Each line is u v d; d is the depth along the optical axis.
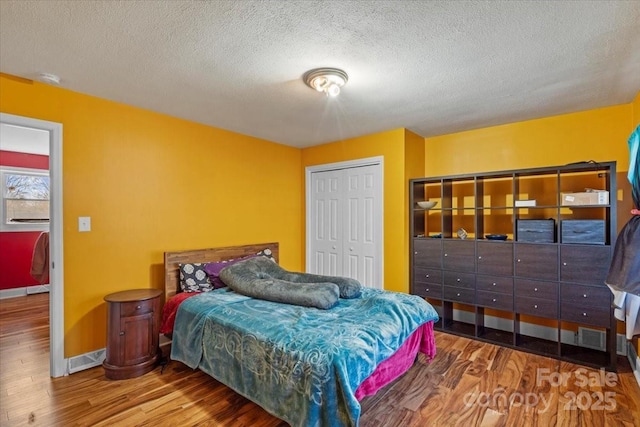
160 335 3.02
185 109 3.00
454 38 1.81
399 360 2.18
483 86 2.47
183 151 3.30
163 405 2.10
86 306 2.61
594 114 3.00
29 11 1.56
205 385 2.36
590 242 2.66
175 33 1.76
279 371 1.80
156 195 3.08
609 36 1.77
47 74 2.26
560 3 1.50
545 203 3.25
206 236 3.50
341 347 1.71
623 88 2.51
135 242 2.92
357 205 4.07
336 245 4.30
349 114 3.14
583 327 2.99
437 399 2.16
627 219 2.85
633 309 2.09
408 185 3.67
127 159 2.87
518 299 2.99
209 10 1.56
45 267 4.11
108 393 2.24
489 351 2.95
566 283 2.75
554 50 1.93
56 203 2.46
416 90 2.55
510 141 3.47
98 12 1.57
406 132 3.66
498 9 1.55
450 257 3.39
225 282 3.03
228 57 2.03
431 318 2.55
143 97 2.70
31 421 1.92
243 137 3.91
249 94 2.63
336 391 1.60
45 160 5.27
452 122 3.41
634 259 2.03
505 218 3.49
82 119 2.61
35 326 3.56
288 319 2.16
